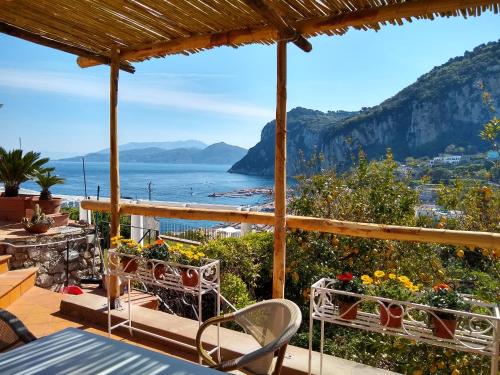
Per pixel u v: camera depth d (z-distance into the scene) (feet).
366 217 13.78
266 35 8.90
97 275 18.78
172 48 10.26
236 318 5.42
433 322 6.05
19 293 12.57
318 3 7.69
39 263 16.42
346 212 13.99
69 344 4.66
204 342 8.79
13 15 8.92
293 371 7.64
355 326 6.64
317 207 14.43
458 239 7.52
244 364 4.11
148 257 8.91
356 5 7.70
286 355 8.20
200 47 9.93
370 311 7.56
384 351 8.16
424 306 6.11
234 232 21.25
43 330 10.11
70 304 11.09
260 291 14.96
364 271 12.83
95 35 10.13
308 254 13.25
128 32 9.88
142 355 4.40
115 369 4.08
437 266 12.21
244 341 8.86
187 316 13.08
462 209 13.12
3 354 4.42
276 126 8.70
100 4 8.33
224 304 12.41
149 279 8.89
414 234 7.89
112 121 11.14
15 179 19.60
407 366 7.72
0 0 8.08
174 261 8.78
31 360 4.26
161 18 8.96
